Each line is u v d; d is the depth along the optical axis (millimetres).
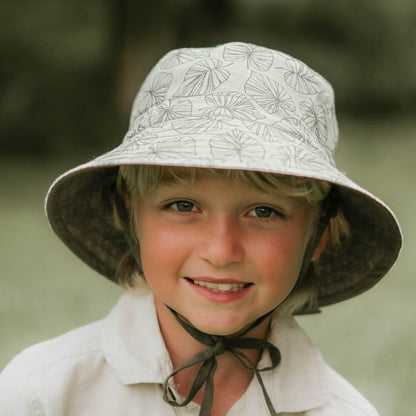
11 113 18578
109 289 9102
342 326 7945
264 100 2631
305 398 2859
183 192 2541
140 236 2748
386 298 9023
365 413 2898
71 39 19516
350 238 3203
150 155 2352
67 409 2717
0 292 8703
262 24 25719
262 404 2809
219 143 2393
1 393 2781
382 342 7355
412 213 14250
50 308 8227
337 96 28594
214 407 2816
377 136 25391
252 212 2590
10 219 12883
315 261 3275
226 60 2715
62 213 3016
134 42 19500
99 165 2443
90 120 19422
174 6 20406
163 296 2648
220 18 23500
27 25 19188
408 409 5922
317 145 2664
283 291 2652
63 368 2750
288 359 2967
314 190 2699
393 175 18422
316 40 27578
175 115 2613
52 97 19172
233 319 2559
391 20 28328
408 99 29672
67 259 10578
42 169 17219
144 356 2797
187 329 2695
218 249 2475
